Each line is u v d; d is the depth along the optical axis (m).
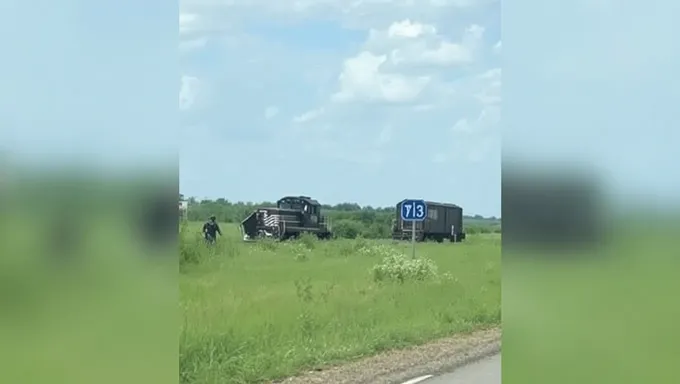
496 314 14.04
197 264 14.84
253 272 15.88
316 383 9.32
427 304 14.59
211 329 10.34
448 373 9.68
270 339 10.70
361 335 11.66
